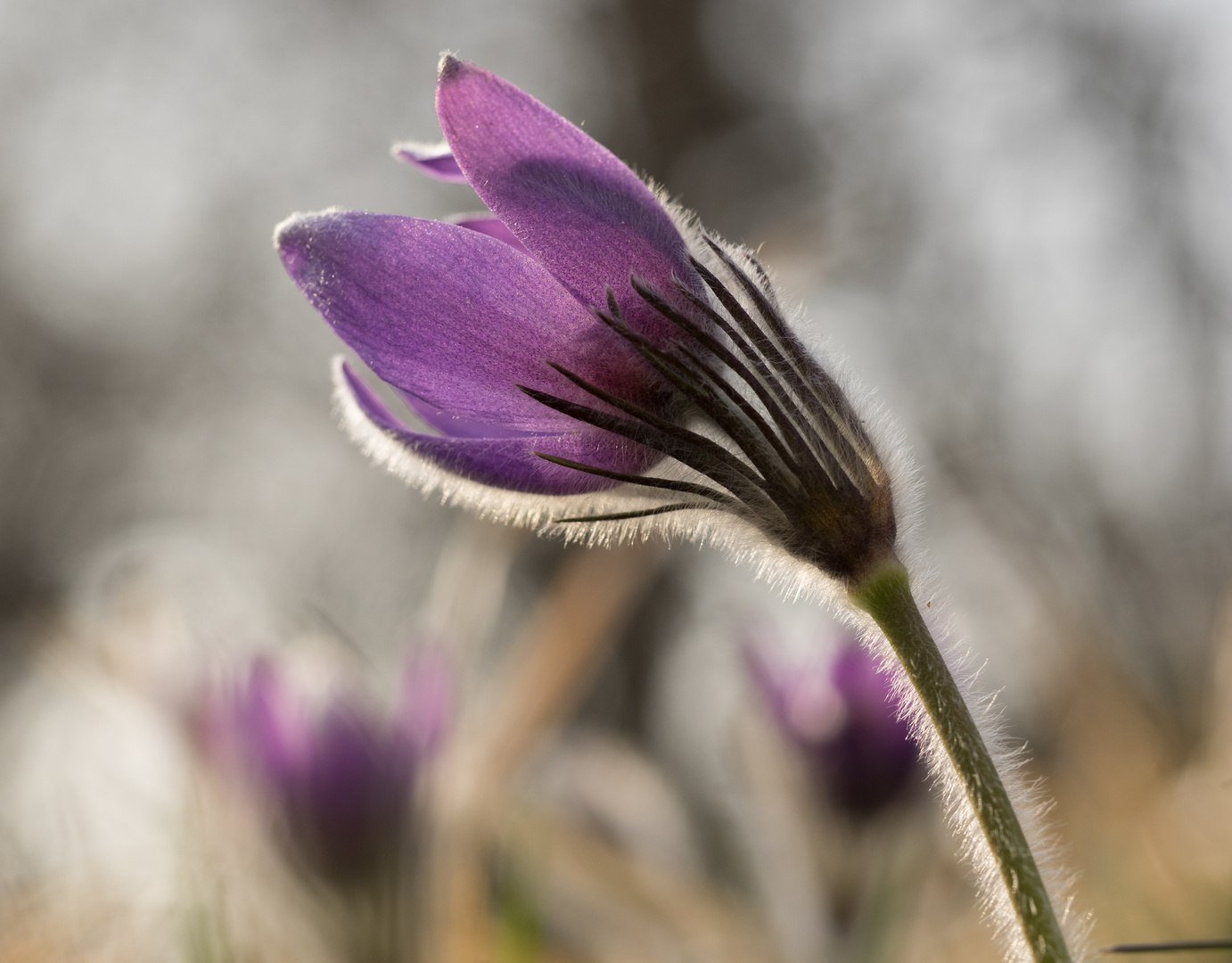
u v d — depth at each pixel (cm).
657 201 32
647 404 32
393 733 39
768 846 42
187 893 38
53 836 41
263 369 171
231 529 165
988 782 31
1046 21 131
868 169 137
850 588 32
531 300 32
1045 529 69
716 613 46
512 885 41
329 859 38
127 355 175
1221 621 60
